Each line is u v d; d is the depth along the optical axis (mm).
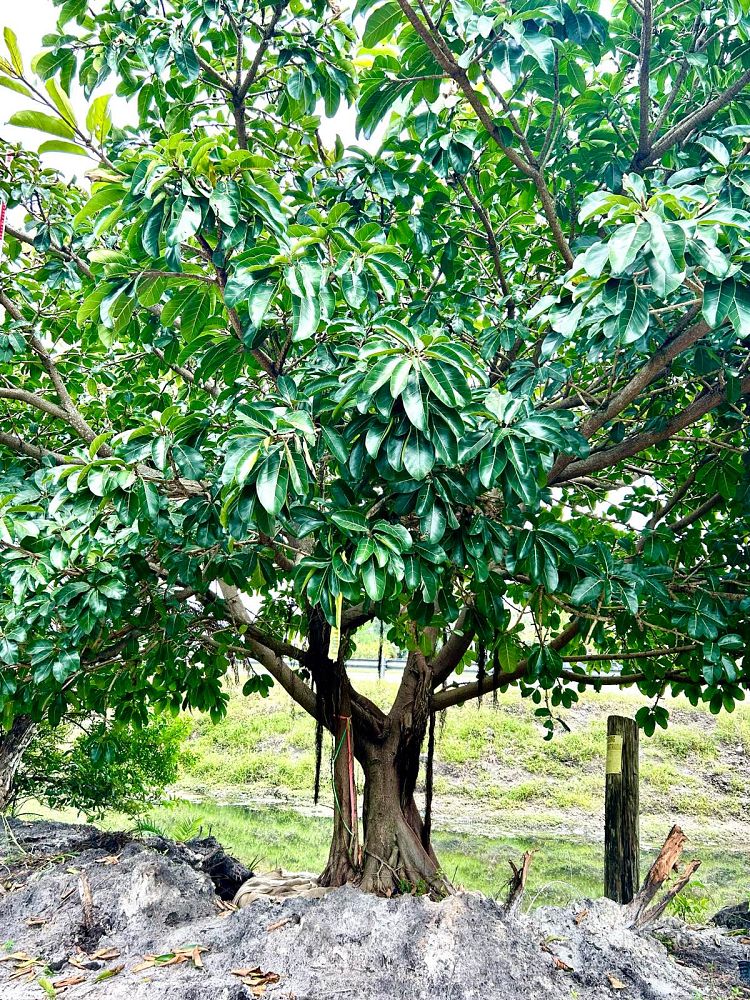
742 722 13086
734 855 9297
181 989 3379
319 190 4066
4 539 3539
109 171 3072
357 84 3713
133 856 5203
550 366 3758
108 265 2961
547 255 4391
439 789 11977
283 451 2689
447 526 3352
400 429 2748
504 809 11305
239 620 5062
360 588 2941
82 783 7613
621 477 5230
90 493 3172
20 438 4812
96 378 5445
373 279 3312
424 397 2686
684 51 3670
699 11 3684
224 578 3936
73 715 6707
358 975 3467
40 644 3982
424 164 4109
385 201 4082
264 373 4160
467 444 2979
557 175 3982
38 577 3637
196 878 5074
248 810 11023
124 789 7770
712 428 5027
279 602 6355
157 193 2686
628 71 3994
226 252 2820
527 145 3506
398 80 3340
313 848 8641
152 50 3234
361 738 5320
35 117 2834
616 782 5148
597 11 3455
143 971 3668
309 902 4227
